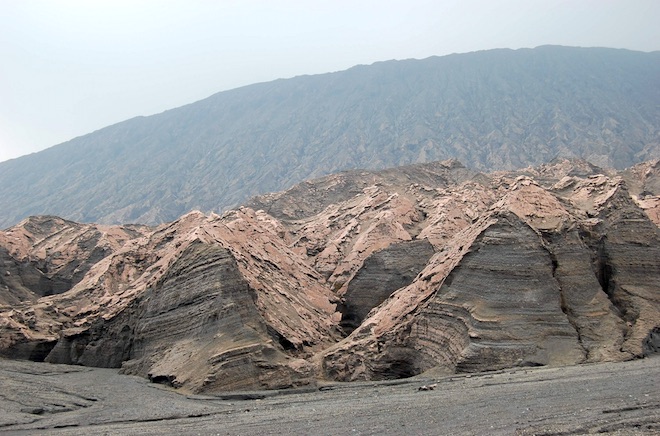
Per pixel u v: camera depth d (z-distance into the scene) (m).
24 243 90.50
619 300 43.62
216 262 46.59
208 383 39.06
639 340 38.91
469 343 39.72
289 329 49.56
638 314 41.75
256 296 48.62
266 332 44.75
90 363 53.44
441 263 48.50
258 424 27.70
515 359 38.12
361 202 90.56
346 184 135.25
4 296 74.50
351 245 76.19
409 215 83.00
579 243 44.47
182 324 45.94
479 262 43.00
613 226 47.56
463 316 41.44
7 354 55.38
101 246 88.69
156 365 44.44
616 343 38.69
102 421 31.45
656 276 44.88
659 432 20.31
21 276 81.00
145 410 33.91
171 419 31.11
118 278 66.44
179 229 71.56
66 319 61.16
